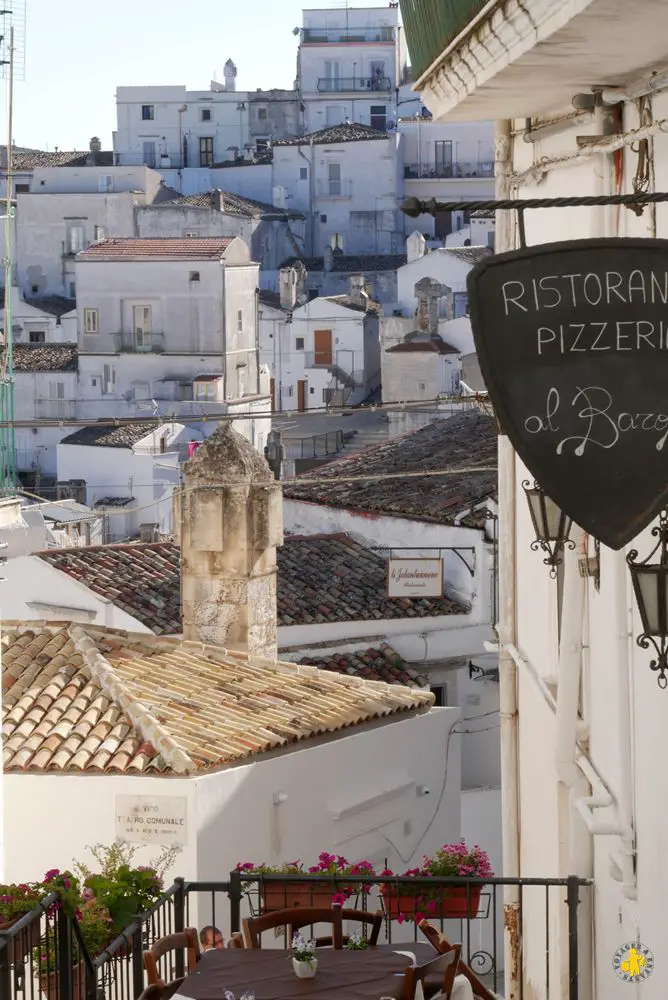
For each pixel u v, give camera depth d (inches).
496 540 1016.2
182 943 439.2
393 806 815.1
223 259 2655.0
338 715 788.0
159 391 2664.9
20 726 725.3
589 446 260.7
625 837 399.5
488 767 1031.6
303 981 398.0
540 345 261.7
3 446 1517.0
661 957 372.5
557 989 494.6
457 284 2913.4
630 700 398.6
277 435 1254.3
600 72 359.3
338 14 3939.5
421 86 473.1
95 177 3280.0
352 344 2864.2
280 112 3912.4
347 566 1064.8
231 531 871.1
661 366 260.5
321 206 3565.5
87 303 2691.9
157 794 682.8
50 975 443.8
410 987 387.5
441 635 1016.9
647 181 355.3
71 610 992.9
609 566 420.8
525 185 513.3
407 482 1168.2
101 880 460.4
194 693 783.1
